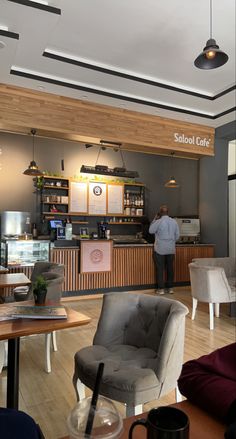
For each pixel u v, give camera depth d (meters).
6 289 4.80
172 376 1.88
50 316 1.94
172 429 0.75
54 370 2.96
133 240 7.51
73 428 0.80
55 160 7.17
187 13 3.40
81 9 3.34
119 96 5.27
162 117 6.16
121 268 6.19
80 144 7.43
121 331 2.31
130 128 5.83
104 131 5.59
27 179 6.90
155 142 6.09
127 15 3.44
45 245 5.53
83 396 2.02
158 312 2.23
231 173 7.91
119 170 6.81
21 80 4.68
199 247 6.98
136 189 8.06
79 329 4.14
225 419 0.97
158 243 6.29
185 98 5.46
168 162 8.41
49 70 4.54
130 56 4.28
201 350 3.43
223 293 4.26
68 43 3.98
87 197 7.32
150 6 3.29
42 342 3.71
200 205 7.36
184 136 6.44
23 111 4.95
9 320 1.90
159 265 6.30
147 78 4.88
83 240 5.75
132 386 1.70
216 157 6.88
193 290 4.56
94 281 5.91
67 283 5.67
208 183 7.10
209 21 3.53
